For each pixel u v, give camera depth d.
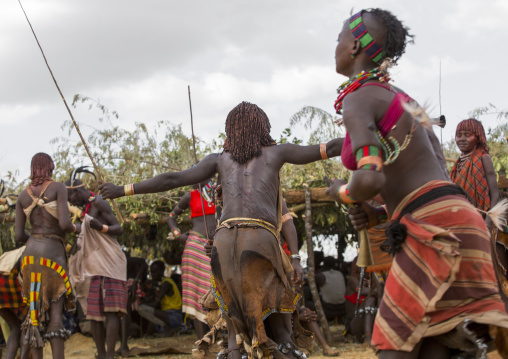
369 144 2.55
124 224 8.74
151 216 8.56
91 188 8.68
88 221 6.98
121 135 8.72
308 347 4.59
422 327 2.42
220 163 4.14
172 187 4.15
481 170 5.03
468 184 5.04
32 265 5.75
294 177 8.06
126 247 10.54
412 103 2.65
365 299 7.76
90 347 8.76
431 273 2.43
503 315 2.35
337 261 11.13
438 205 2.54
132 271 9.70
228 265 3.79
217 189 4.27
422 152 2.67
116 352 7.96
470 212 2.52
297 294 4.52
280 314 4.02
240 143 4.05
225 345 4.75
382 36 2.81
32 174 5.96
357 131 2.59
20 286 6.35
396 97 2.68
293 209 8.15
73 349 8.72
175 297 10.31
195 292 6.93
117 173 8.75
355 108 2.64
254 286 3.75
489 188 5.02
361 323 7.93
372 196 2.53
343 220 9.42
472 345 2.39
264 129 4.12
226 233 3.85
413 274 2.48
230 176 4.02
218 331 4.91
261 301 3.74
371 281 7.64
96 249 7.09
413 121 2.58
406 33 2.88
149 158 8.80
